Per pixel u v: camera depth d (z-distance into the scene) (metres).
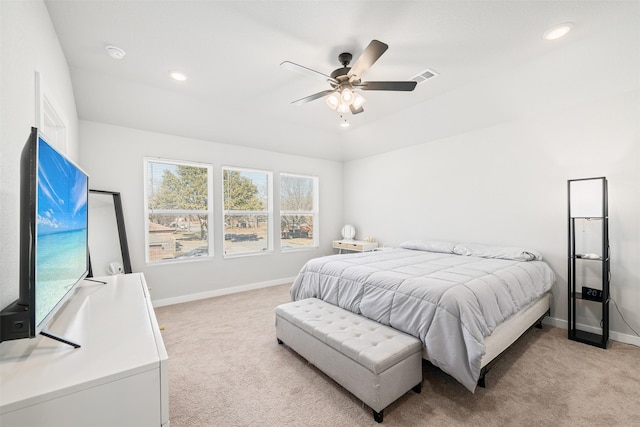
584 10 1.95
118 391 0.83
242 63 2.59
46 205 1.02
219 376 2.08
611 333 2.69
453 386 1.94
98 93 2.97
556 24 2.09
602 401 1.77
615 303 2.68
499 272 2.43
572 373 2.09
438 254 3.52
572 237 2.76
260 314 3.37
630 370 2.13
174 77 2.83
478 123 3.61
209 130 3.95
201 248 4.12
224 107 3.62
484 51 2.43
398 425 1.58
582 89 2.74
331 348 1.89
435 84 3.04
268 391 1.90
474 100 3.29
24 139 1.36
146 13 1.93
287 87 3.08
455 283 2.02
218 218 4.20
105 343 1.02
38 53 1.63
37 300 0.92
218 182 4.21
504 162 3.49
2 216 1.09
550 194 3.11
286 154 4.99
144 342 1.03
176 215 3.92
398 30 2.13
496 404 1.75
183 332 2.86
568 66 2.57
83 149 3.22
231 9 1.91
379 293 2.19
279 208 4.91
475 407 1.73
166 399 0.91
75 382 0.77
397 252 3.71
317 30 2.13
